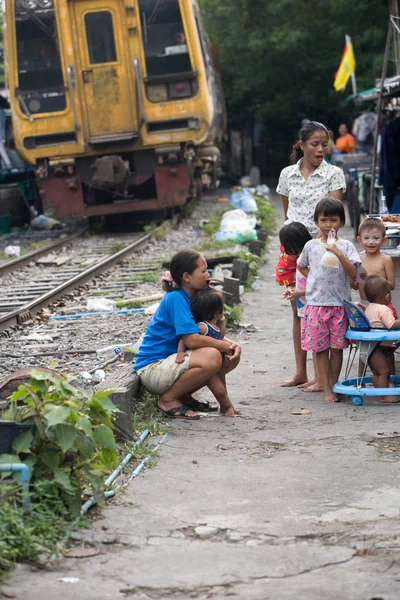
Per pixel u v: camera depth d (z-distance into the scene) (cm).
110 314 1525
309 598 516
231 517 642
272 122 5434
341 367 1092
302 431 858
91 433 640
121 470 743
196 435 852
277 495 683
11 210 3219
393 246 1105
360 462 756
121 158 2780
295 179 1052
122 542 602
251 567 559
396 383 1005
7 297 1761
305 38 4703
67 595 523
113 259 2141
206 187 3672
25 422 640
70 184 2794
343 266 945
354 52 4344
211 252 2094
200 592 528
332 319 960
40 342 1323
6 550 555
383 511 646
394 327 952
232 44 4953
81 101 2752
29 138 2762
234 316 1402
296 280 1011
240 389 1043
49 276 2034
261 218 2992
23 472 612
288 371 1126
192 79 2745
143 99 2745
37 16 2719
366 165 2914
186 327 897
